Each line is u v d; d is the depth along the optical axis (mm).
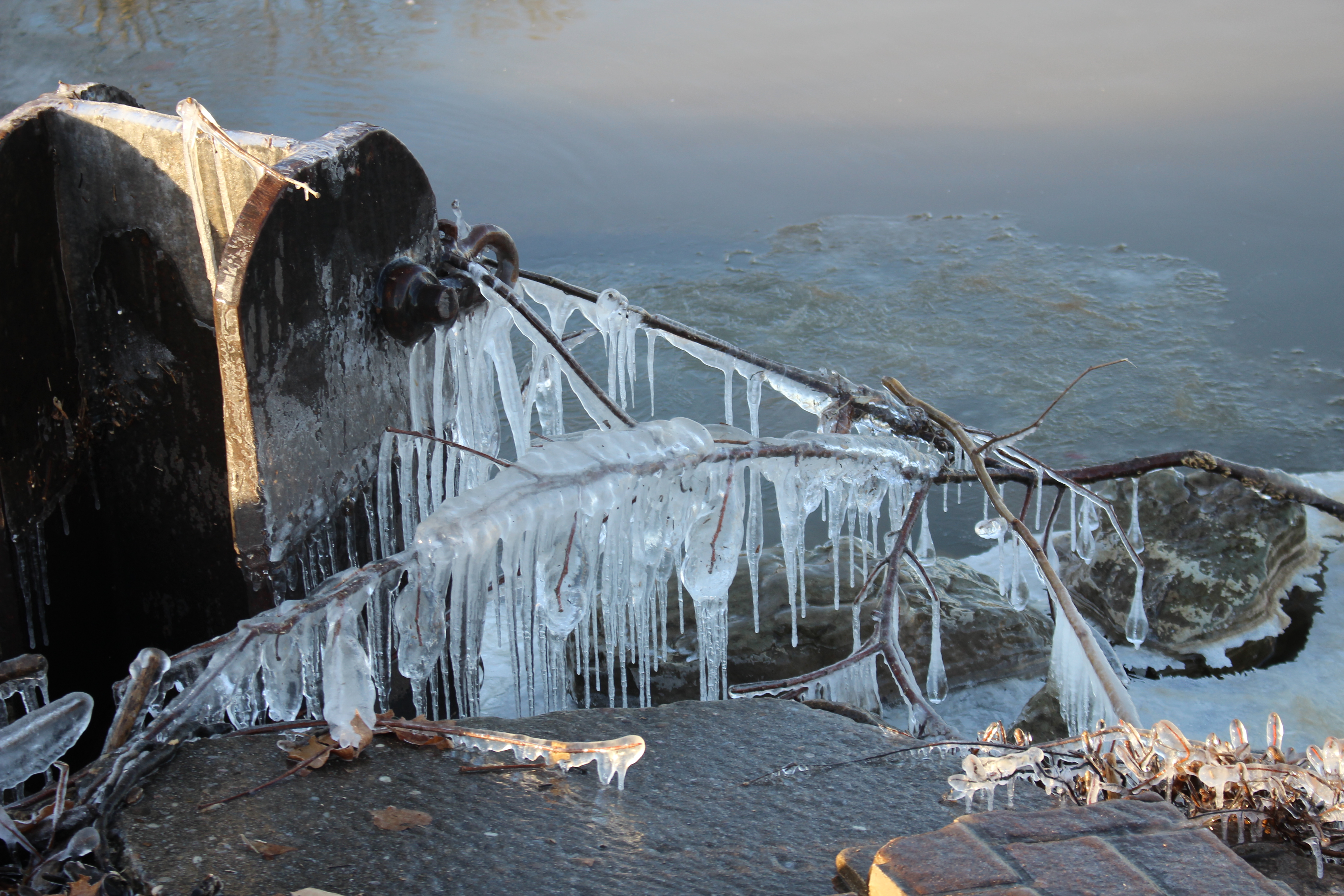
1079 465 7551
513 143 13891
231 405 3006
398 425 3766
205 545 3865
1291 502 5531
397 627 2910
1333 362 9172
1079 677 4227
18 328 3344
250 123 13461
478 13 19266
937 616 4660
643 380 9070
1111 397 8594
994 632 5055
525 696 3402
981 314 10172
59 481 3607
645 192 12984
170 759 2311
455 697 4172
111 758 2240
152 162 3459
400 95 15109
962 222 12500
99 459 3820
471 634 3109
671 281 10836
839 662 4355
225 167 3391
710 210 12609
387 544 3787
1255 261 11320
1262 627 5324
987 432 5055
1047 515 6980
